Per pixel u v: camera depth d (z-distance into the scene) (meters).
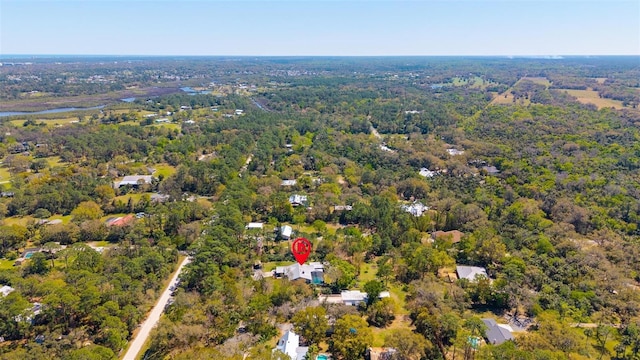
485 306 97.19
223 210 134.62
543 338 76.81
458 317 87.44
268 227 132.62
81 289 87.38
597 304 93.56
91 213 138.00
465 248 117.38
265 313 88.19
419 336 76.94
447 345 82.62
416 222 134.12
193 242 121.19
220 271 103.81
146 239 121.38
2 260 114.50
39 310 86.69
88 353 69.69
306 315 82.88
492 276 108.31
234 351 75.06
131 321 85.62
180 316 83.44
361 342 76.69
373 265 116.62
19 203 143.50
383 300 92.00
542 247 116.88
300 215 141.88
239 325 87.31
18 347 79.12
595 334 85.06
